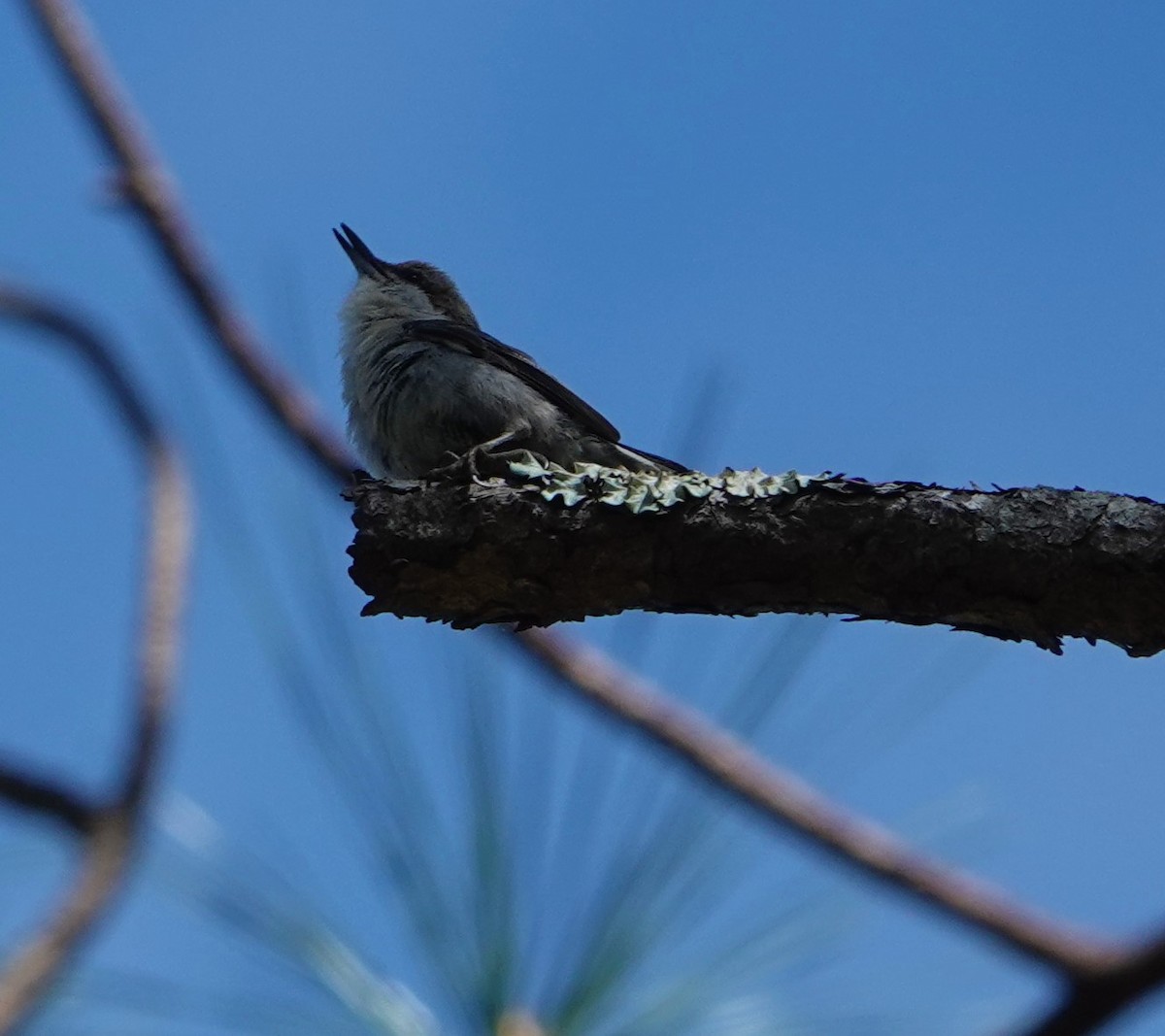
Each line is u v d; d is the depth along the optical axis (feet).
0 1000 12.59
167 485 18.58
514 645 22.99
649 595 22.90
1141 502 22.06
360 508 23.26
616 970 14.56
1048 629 22.25
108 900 13.79
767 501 22.67
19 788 14.98
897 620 22.93
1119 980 8.14
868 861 17.26
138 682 16.15
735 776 18.35
